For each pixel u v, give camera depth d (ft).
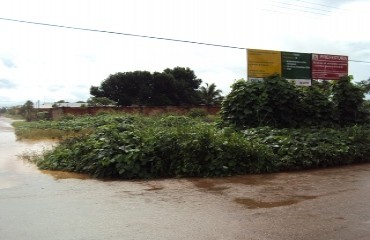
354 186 25.17
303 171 31.42
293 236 15.37
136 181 27.48
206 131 31.86
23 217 18.15
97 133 36.42
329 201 21.04
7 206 20.21
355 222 17.11
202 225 16.89
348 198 21.75
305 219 17.66
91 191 24.04
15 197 22.35
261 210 19.33
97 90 204.54
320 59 49.21
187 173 29.19
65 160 33.81
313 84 48.88
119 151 30.01
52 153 37.73
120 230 16.24
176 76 213.05
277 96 42.47
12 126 131.44
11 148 53.47
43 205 20.44
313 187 24.97
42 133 75.87
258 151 31.04
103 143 31.63
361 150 36.24
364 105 49.52
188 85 211.00
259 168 30.45
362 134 38.11
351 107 47.93
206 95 195.21
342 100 47.34
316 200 21.34
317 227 16.44
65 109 126.41
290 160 31.71
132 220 17.67
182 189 24.63
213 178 28.53
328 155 33.50
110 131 34.73
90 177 29.25
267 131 37.65
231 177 28.89
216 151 30.27
